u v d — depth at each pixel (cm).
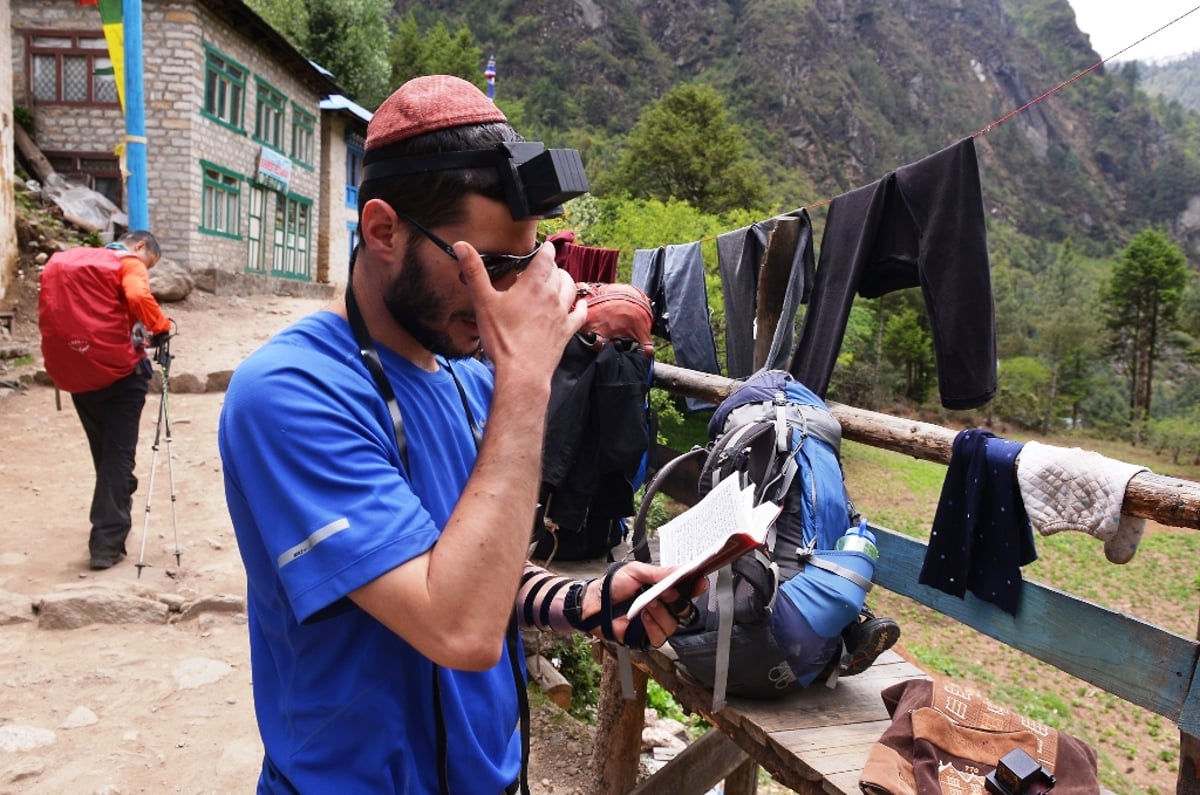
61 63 1644
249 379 104
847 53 14675
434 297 111
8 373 921
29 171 1606
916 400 4378
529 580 144
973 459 247
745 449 252
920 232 310
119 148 1127
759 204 4019
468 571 97
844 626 241
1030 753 205
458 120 109
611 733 370
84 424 497
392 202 109
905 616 1120
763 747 239
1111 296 5244
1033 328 5456
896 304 4312
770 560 235
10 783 295
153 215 1631
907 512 1752
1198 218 14312
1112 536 219
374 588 96
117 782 301
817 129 12812
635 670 362
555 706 451
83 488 646
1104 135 16538
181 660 390
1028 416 4659
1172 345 5422
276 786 112
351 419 105
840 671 258
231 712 352
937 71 15875
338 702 108
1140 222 14575
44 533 546
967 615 261
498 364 106
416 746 114
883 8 15838
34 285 1202
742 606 237
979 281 296
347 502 98
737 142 4078
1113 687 220
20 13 1633
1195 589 1318
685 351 499
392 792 110
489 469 102
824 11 14800
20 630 409
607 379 331
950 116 14975
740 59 13338
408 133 108
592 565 357
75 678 367
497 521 100
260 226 2000
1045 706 858
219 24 1719
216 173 1759
